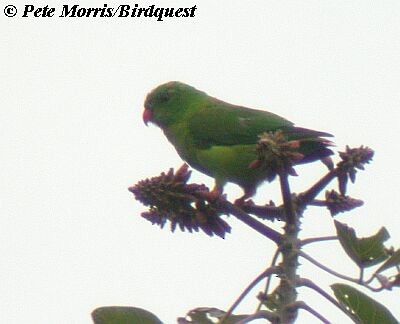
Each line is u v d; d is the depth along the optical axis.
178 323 5.93
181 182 6.11
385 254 5.77
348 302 5.67
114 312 5.54
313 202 6.50
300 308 5.61
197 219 6.16
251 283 5.80
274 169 5.78
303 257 5.82
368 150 6.30
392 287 5.55
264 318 5.64
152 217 6.21
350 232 5.76
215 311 5.97
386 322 5.57
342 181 6.34
